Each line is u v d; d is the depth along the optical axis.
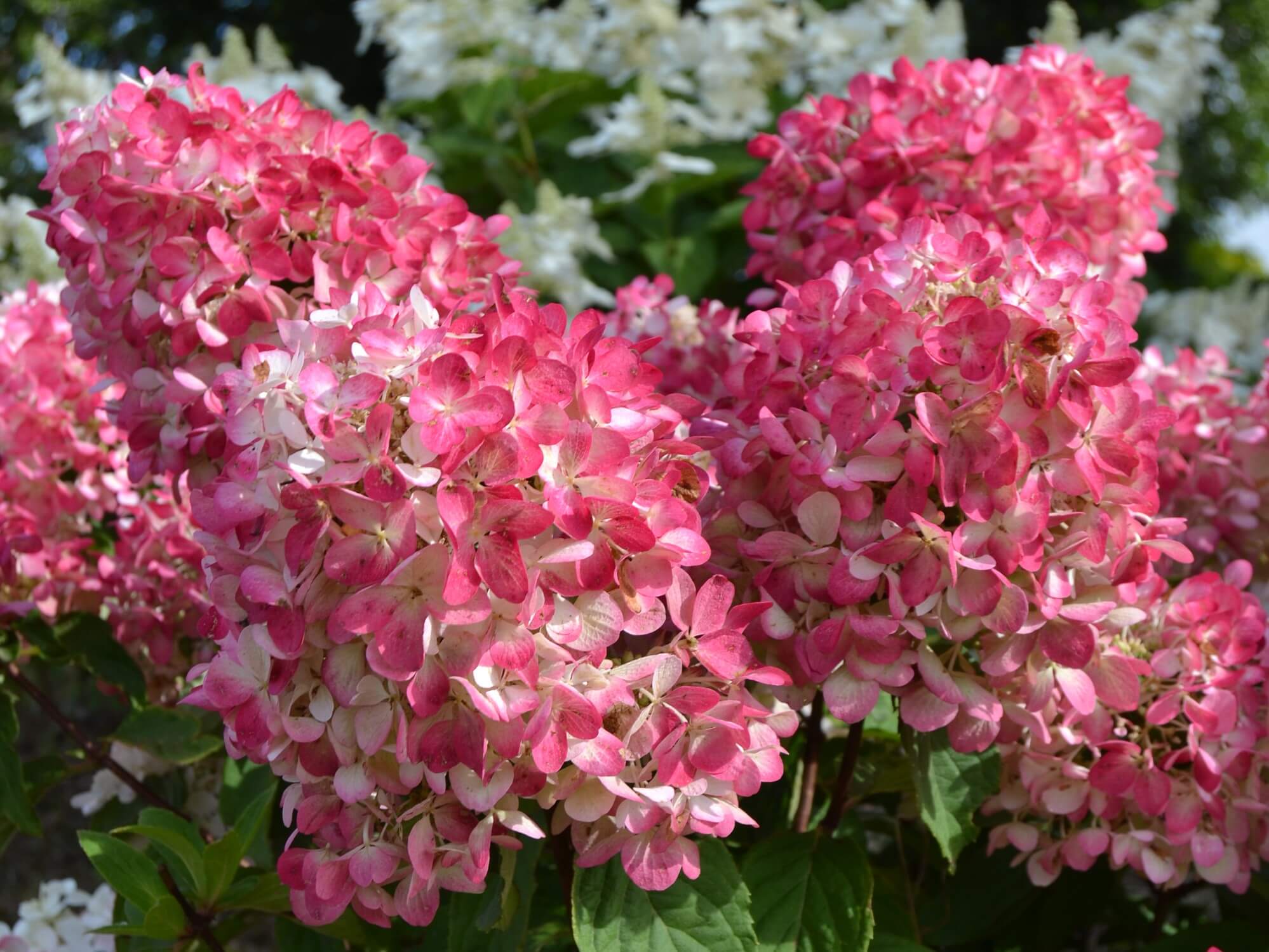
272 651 0.65
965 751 0.72
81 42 4.37
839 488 0.71
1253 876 0.88
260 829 0.95
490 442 0.64
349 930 0.84
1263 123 4.61
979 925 0.90
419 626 0.64
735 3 1.70
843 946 0.75
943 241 0.72
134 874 0.80
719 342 0.94
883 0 1.75
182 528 0.98
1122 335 0.71
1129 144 0.92
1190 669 0.78
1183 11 1.96
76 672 1.33
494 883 0.76
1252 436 0.93
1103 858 0.90
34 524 0.94
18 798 0.92
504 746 0.65
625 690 0.66
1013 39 3.79
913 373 0.69
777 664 0.74
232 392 0.67
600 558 0.66
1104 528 0.71
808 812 0.81
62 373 0.98
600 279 1.71
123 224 0.77
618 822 0.66
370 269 0.80
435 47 1.85
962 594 0.69
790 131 0.94
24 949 0.99
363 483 0.64
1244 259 5.05
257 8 4.33
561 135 1.83
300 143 0.82
